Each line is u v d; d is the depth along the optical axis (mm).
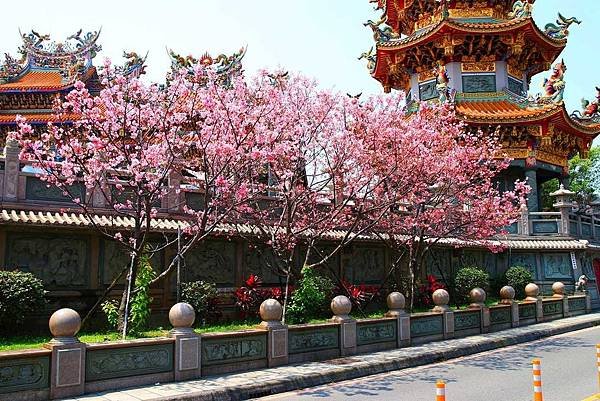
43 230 16266
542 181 40031
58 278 16422
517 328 21172
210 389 10812
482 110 33188
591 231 33562
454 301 25984
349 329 15180
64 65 38531
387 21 41438
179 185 18547
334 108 18266
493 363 15023
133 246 15523
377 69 38969
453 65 35281
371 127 18312
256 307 19406
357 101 18578
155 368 11406
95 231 16797
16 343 13820
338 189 18203
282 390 11656
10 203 15664
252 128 14422
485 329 19859
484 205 21938
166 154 14164
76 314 10555
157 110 13938
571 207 30703
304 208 19453
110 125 13594
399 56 36594
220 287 19562
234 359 12688
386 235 22953
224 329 16719
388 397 10938
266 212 18875
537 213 30656
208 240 19469
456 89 35031
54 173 14523
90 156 15219
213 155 14289
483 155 21797
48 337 15086
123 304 14984
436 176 19500
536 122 32094
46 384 9969
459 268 28078
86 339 13859
